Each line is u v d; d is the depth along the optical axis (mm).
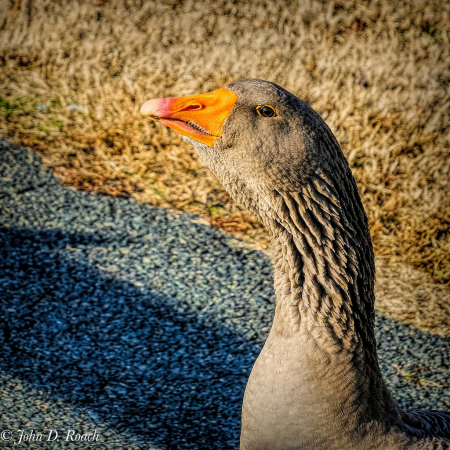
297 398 3318
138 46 10359
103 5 11094
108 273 6863
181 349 5949
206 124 3512
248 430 3529
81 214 7699
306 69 9898
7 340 5855
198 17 10805
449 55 10055
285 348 3430
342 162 3490
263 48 10242
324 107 9289
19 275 6699
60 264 6910
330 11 10812
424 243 7488
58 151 8695
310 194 3406
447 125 9023
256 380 3504
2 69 10133
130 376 5586
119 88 9641
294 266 3506
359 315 3490
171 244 7379
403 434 3414
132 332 6109
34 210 7676
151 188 8281
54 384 5406
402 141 8836
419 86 9594
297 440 3354
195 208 8023
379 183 8281
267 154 3391
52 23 10820
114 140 8922
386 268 7152
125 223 7637
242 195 3734
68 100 9578
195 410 5270
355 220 3545
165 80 9766
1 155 8508
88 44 10406
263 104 3373
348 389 3297
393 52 10125
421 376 5676
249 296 6699
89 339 5973
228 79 9797
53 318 6191
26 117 9266
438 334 6203
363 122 9078
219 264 7133
